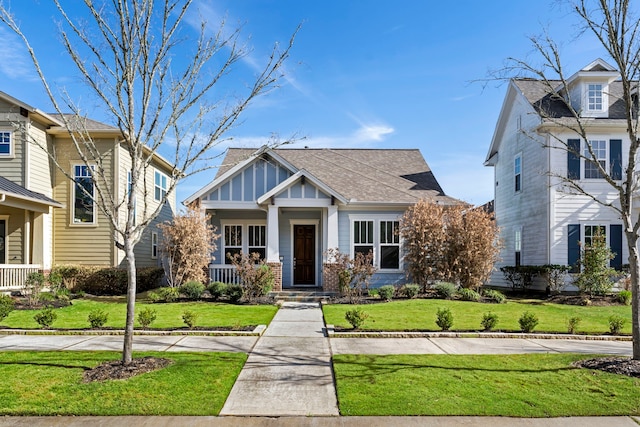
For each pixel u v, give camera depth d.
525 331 8.72
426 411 4.62
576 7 7.32
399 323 9.57
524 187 18.27
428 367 6.16
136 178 6.09
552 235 15.95
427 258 14.46
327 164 19.22
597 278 14.03
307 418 4.49
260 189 16.03
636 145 6.36
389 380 5.56
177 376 5.63
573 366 6.22
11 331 8.45
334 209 15.42
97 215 16.38
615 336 8.37
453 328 9.15
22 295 13.84
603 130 15.88
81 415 4.50
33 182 15.42
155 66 6.05
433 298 13.60
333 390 5.28
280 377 5.75
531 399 4.93
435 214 14.48
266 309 11.63
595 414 4.57
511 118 19.84
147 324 8.86
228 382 5.45
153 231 19.91
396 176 18.66
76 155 16.41
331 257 15.20
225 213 17.44
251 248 17.38
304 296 14.06
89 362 6.27
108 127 16.47
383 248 16.03
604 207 15.84
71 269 15.25
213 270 15.72
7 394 4.97
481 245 14.00
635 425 4.34
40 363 6.21
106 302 12.89
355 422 4.41
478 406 4.74
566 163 15.94
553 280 15.33
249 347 7.45
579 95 16.14
